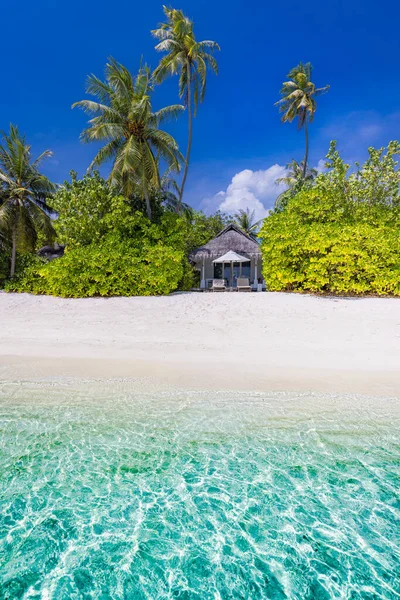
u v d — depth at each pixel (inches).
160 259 568.4
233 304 490.6
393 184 557.9
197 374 260.8
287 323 410.0
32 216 740.0
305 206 572.7
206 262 861.2
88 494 134.9
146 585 98.2
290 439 174.2
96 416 196.5
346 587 97.8
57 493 135.0
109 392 228.4
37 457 157.6
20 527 118.2
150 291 564.1
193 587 97.7
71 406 208.4
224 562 106.0
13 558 106.3
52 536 114.6
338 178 576.7
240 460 157.6
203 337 375.2
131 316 458.0
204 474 147.9
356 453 163.2
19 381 246.1
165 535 116.0
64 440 171.8
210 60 769.6
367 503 131.6
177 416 197.2
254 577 101.0
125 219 618.5
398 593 96.2
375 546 112.3
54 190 779.4
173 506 129.1
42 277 616.7
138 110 617.9
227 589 97.2
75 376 255.9
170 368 274.2
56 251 1030.4
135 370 269.0
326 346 336.2
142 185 641.6
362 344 338.0
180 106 663.8
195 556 108.0
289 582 99.5
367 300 470.6
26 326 427.2
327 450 165.0
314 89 969.5
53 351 325.4
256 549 110.9
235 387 236.2
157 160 690.2
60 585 97.8
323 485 141.3
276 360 295.6
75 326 425.7
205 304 499.2
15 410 202.8
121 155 606.9
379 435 177.9
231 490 138.3
